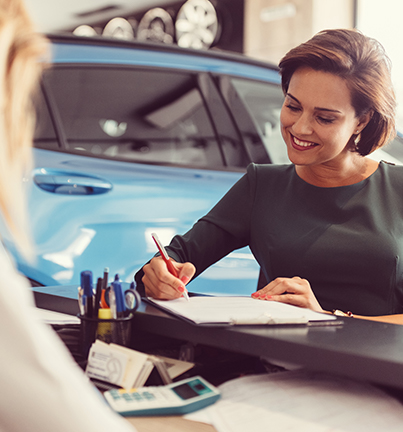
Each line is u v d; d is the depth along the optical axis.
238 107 2.23
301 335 0.73
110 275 1.75
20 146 0.49
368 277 1.20
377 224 1.23
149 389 0.67
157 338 0.85
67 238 1.69
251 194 1.38
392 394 0.69
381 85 1.14
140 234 1.82
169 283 0.95
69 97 1.90
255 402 0.65
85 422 0.40
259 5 6.44
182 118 2.10
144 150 2.00
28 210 1.64
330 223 1.25
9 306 0.39
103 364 0.72
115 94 1.99
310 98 1.12
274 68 2.38
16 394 0.38
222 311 0.84
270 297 1.00
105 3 7.94
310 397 0.66
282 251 1.27
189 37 7.31
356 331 0.78
